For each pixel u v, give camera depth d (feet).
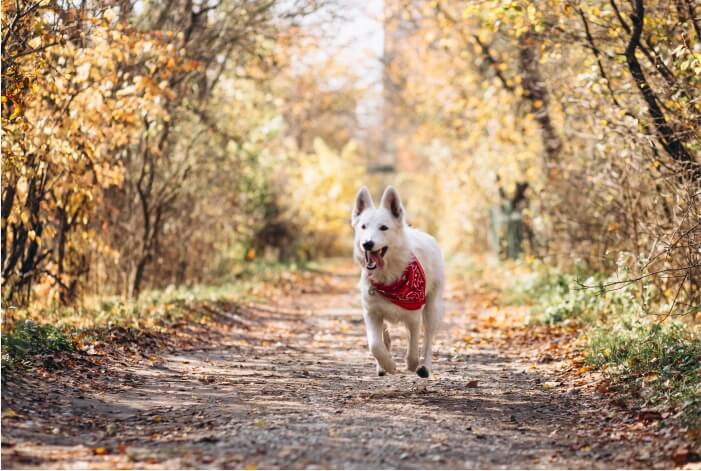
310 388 25.13
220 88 60.08
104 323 33.32
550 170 50.31
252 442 18.33
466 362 30.58
